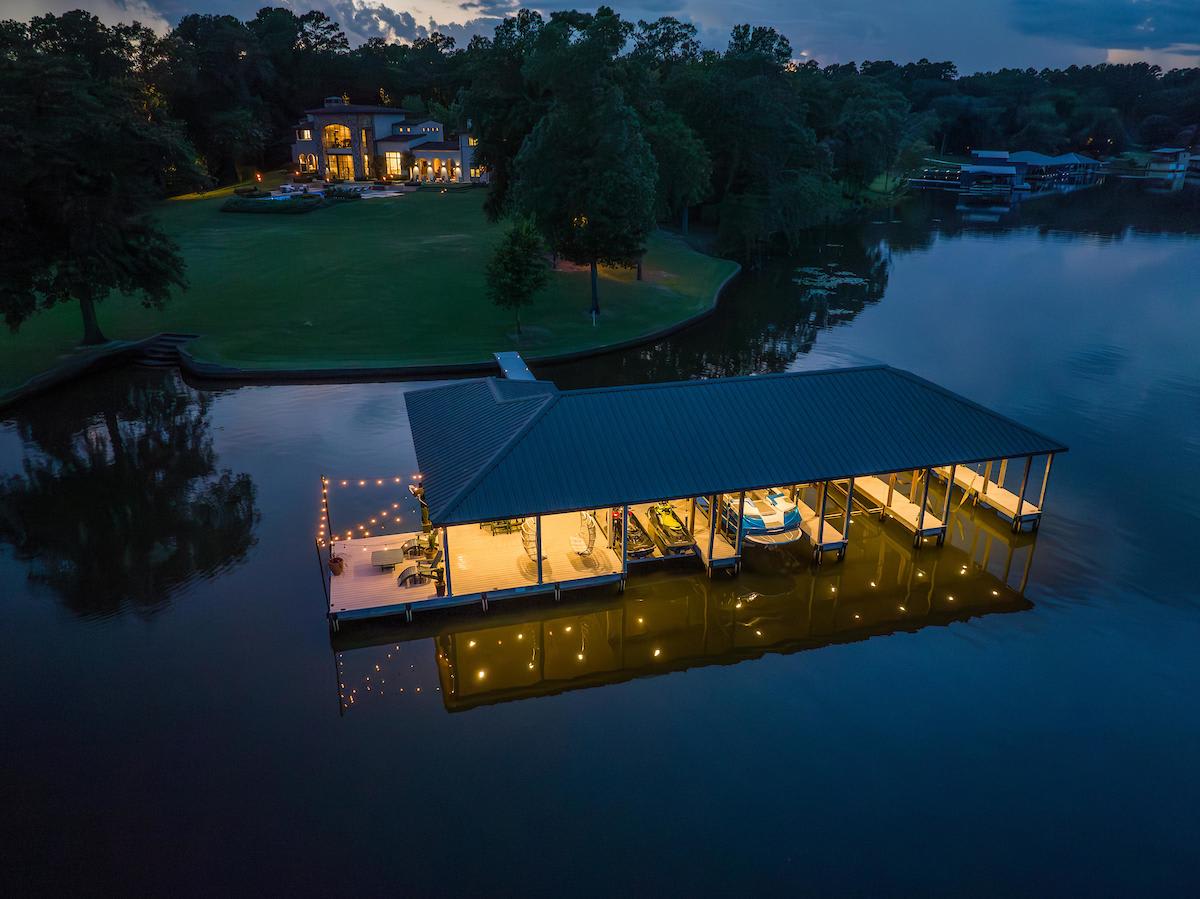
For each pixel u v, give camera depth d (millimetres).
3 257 40594
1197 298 66500
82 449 34656
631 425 24344
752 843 15672
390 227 78000
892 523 28875
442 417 26578
